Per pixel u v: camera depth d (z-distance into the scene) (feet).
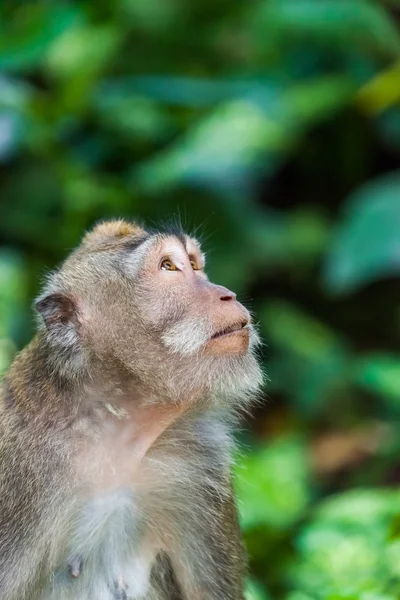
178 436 23.68
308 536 30.76
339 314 58.03
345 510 31.24
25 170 52.90
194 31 55.83
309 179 61.05
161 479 23.47
